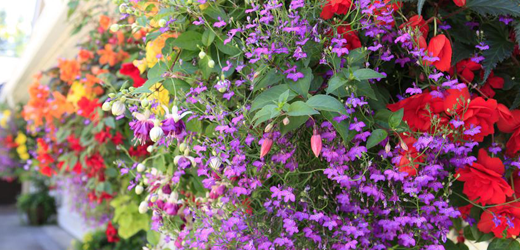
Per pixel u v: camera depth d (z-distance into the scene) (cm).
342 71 103
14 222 1113
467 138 110
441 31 115
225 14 118
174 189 141
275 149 112
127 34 224
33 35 491
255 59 104
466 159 106
